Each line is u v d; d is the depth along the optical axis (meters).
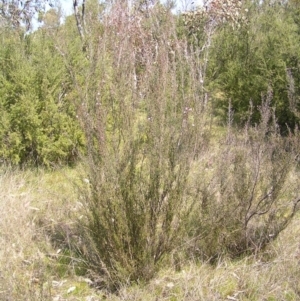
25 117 5.17
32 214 4.06
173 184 2.92
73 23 6.80
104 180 2.72
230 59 9.22
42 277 2.86
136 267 2.92
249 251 3.42
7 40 5.54
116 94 2.70
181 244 3.11
